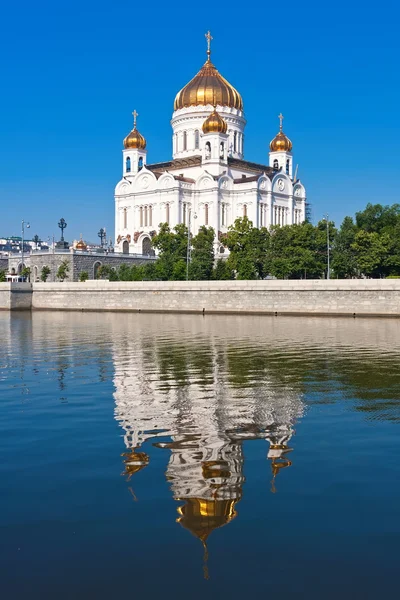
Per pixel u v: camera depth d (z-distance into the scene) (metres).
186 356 38.44
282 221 158.50
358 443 18.16
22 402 24.34
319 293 84.38
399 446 17.80
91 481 14.94
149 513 13.05
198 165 156.12
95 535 12.05
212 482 14.84
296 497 13.85
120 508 13.31
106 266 128.62
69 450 17.55
